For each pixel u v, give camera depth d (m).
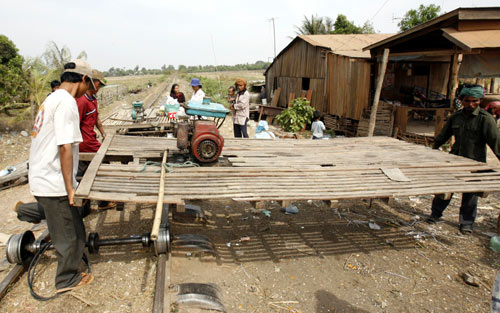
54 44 13.47
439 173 4.25
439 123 10.12
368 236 4.84
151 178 3.64
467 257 4.36
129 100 26.06
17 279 3.55
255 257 4.21
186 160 4.33
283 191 3.49
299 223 5.18
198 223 4.96
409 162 4.62
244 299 3.44
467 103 4.79
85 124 4.71
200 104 4.99
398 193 3.60
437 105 12.05
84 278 3.46
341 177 4.00
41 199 3.02
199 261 3.99
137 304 3.23
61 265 3.23
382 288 3.71
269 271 3.94
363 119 11.70
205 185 3.51
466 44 7.36
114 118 10.65
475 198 4.84
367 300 3.51
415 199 6.30
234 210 5.53
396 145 5.67
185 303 3.12
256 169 4.02
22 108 12.77
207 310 3.13
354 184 3.80
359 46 14.77
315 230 4.97
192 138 4.17
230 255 4.23
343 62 12.63
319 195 3.43
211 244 4.36
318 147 5.39
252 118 16.52
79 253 3.32
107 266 3.83
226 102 19.16
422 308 3.41
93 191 3.14
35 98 12.48
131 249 4.21
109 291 3.40
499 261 4.27
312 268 4.04
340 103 13.02
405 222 5.30
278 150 5.10
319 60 14.43
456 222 5.34
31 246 3.61
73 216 3.19
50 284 3.50
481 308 3.43
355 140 6.02
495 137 4.55
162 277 3.33
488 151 9.45
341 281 3.81
